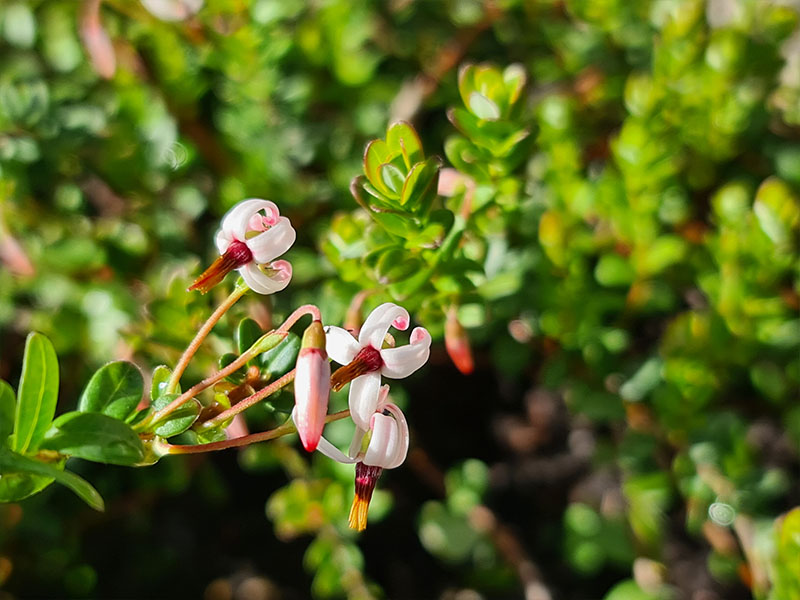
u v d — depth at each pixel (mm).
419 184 159
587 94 267
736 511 217
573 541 235
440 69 265
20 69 266
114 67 229
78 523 235
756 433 238
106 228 233
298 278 224
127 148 237
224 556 248
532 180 249
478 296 188
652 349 244
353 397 136
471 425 256
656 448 227
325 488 216
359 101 263
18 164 226
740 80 244
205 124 259
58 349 225
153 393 145
